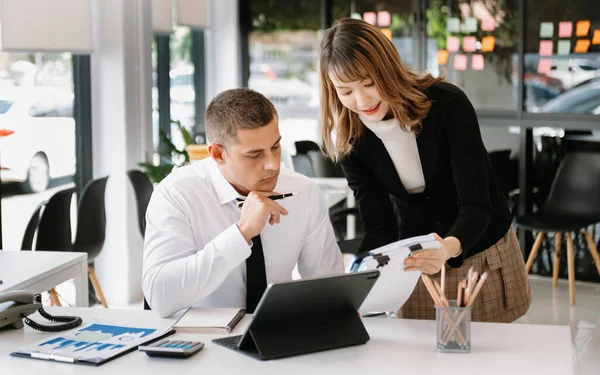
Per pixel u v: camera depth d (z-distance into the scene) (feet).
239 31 22.95
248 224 6.45
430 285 5.95
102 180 13.53
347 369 5.57
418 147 7.37
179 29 21.35
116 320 6.79
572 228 16.65
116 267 16.62
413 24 20.79
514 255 8.07
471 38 20.04
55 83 15.46
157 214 6.97
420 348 6.00
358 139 7.60
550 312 16.10
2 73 13.93
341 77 6.84
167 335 6.33
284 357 5.81
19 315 6.63
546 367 5.58
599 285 18.35
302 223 7.35
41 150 15.10
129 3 16.31
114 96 16.25
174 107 21.13
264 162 6.49
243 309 6.84
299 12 22.44
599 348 13.61
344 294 5.96
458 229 6.88
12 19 13.78
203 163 7.36
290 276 7.38
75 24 15.23
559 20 18.92
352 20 6.95
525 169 19.53
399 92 6.93
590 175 17.39
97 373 5.57
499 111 19.81
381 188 7.95
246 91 6.52
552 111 19.21
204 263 6.46
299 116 22.80
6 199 14.10
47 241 12.16
